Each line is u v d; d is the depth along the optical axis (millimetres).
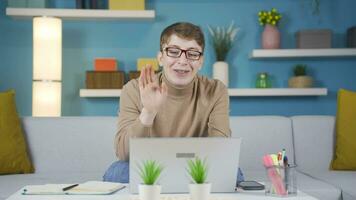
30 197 1240
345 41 3701
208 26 3664
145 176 1127
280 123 2715
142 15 3441
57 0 3578
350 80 3688
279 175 1284
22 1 3471
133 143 1291
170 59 1622
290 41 3699
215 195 1293
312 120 2770
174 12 3658
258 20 3684
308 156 2713
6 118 2496
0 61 3543
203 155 1322
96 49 3623
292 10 3703
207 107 1807
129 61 3641
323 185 2104
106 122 2621
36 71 3156
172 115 1795
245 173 2488
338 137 2674
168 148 1303
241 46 3680
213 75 3535
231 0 3680
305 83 3500
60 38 3223
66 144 2576
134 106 1716
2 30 3541
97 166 2566
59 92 3215
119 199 1214
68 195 1275
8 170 2438
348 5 3674
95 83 3396
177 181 1314
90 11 3408
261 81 3547
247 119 2707
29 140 2582
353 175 2393
